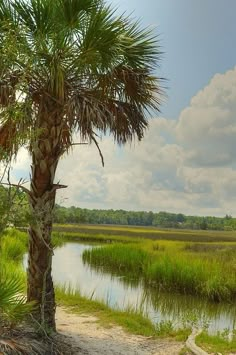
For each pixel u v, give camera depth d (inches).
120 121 308.7
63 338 286.2
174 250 1109.7
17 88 250.1
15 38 240.5
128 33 283.4
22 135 250.2
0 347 218.2
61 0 253.3
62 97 273.1
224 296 619.5
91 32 259.1
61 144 285.3
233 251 1059.3
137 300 575.5
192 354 282.8
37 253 279.3
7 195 237.0
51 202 277.6
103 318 378.3
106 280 776.3
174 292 673.6
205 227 6422.2
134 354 278.1
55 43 258.8
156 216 7490.2
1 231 238.1
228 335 370.3
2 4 257.3
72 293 480.7
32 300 277.1
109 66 276.7
